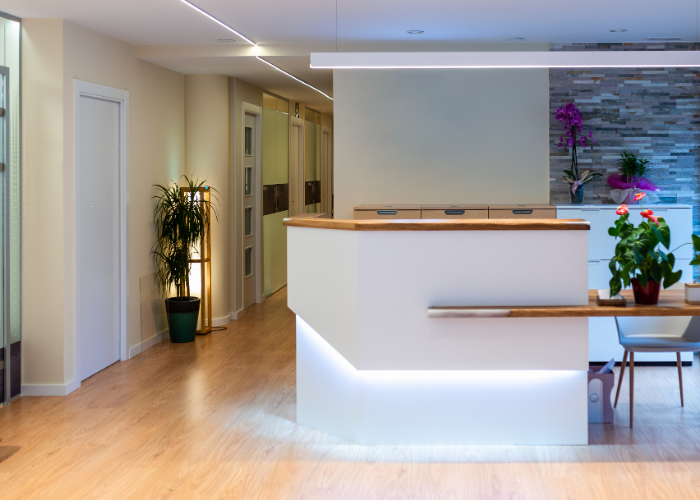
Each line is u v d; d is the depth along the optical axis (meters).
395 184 6.78
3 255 5.05
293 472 3.84
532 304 4.12
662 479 3.71
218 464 3.96
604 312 4.01
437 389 4.21
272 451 4.15
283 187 10.36
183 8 5.04
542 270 4.11
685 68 6.51
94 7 4.93
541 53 4.35
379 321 4.13
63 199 5.23
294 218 4.64
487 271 4.10
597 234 6.08
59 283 5.26
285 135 10.38
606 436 4.36
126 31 5.78
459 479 3.73
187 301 7.06
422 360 4.14
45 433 4.48
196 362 6.29
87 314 5.76
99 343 5.99
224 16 5.32
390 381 4.21
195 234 7.04
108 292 6.13
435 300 4.12
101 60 5.80
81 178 5.61
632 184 6.40
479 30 5.88
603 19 5.47
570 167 6.64
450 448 4.18
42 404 5.09
